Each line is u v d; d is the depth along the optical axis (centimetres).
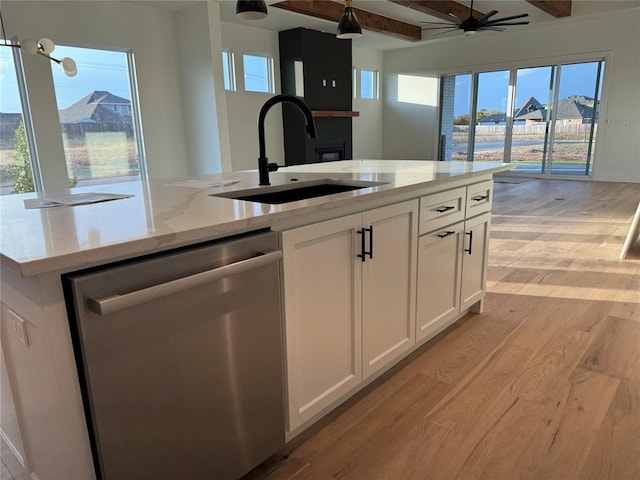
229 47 720
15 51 479
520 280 326
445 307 233
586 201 635
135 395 107
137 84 582
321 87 812
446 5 706
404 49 1041
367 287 176
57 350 95
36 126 502
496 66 927
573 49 833
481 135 988
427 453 156
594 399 182
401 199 186
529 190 753
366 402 185
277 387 143
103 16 540
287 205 138
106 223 115
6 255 87
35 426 118
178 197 160
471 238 241
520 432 164
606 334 239
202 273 112
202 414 123
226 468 133
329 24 750
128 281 100
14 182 498
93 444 103
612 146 832
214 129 598
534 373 203
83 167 552
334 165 279
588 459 150
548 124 896
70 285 93
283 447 153
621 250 396
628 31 773
